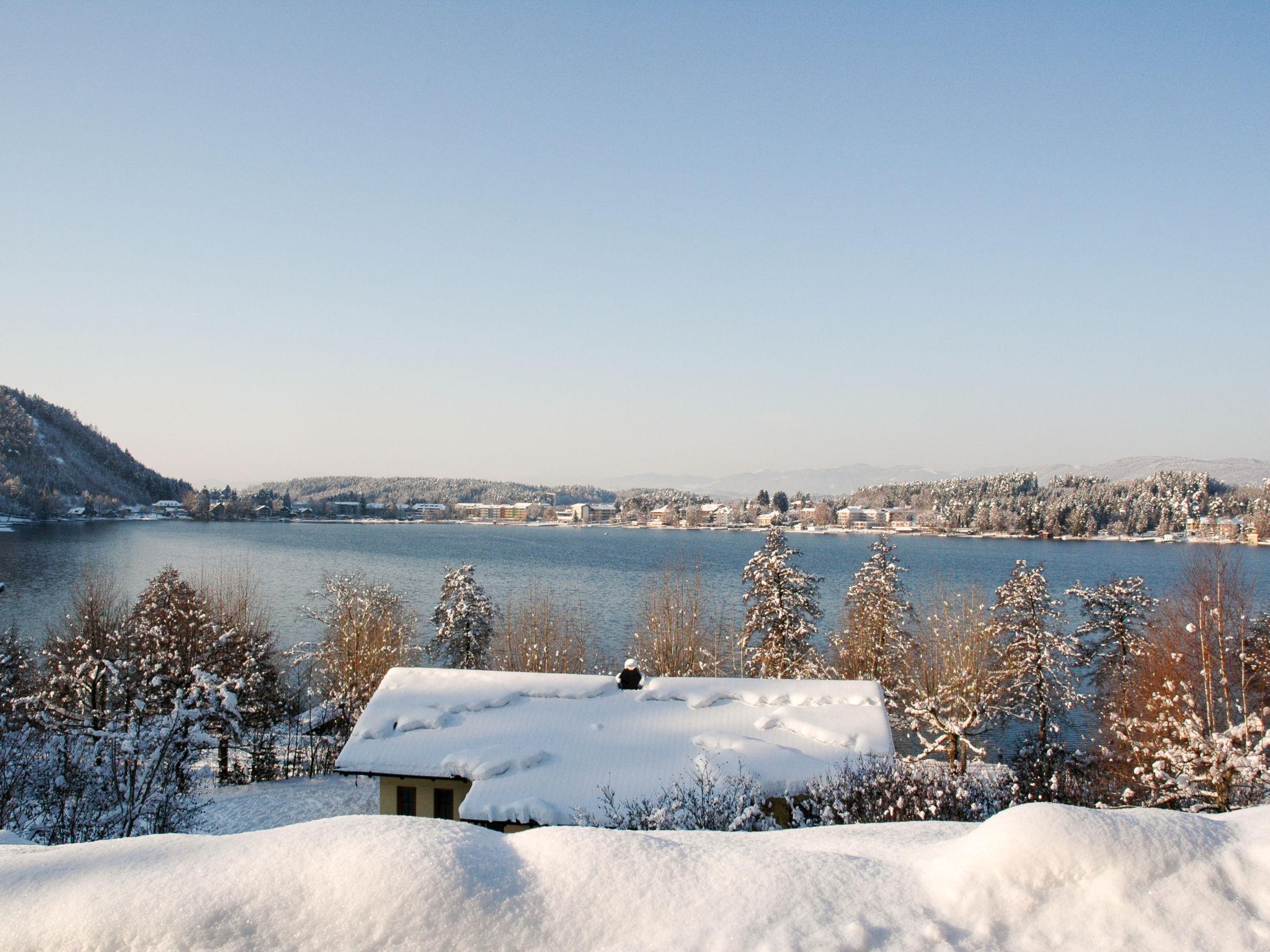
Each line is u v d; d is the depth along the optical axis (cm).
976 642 4288
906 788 1560
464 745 2214
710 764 2022
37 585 8162
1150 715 2784
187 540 16438
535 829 602
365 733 2283
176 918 475
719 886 534
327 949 466
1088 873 527
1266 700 2878
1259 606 3847
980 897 522
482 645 4647
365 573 10606
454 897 496
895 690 4266
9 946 467
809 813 1666
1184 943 484
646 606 5697
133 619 3709
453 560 13425
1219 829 586
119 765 1862
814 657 4275
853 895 532
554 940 484
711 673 4794
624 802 1878
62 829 1658
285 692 4412
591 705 2430
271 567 11281
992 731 4388
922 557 14850
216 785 3297
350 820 577
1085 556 14925
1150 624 3556
